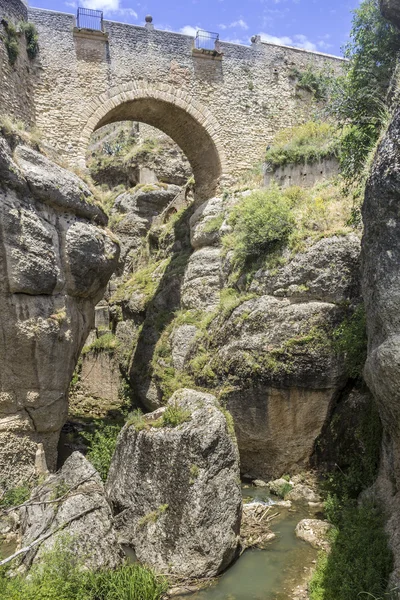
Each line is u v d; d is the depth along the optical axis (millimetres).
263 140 20406
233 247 15391
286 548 9031
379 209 7184
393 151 6879
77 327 12672
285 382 11547
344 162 12008
